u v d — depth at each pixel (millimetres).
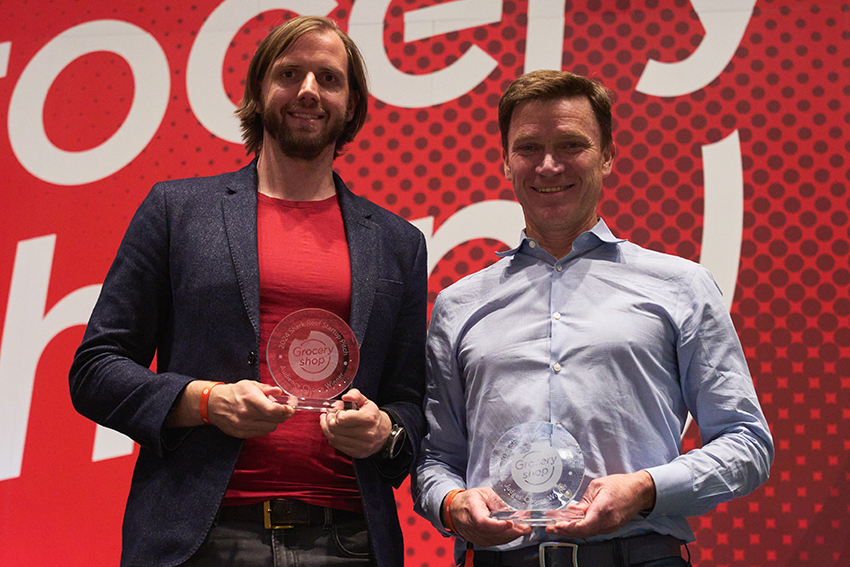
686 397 1736
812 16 2947
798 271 2822
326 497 1607
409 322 1871
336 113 1837
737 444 1614
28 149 3213
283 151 1815
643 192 2924
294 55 1817
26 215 3162
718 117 2934
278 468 1592
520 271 1854
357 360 1643
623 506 1470
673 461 1584
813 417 2729
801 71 2930
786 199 2865
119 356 1619
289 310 1688
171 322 1711
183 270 1669
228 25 3221
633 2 3029
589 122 1799
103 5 3291
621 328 1679
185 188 1773
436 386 1882
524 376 1704
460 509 1589
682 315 1698
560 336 1711
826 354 2764
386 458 1688
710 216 2885
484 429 1715
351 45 1960
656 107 2963
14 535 2889
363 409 1558
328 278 1729
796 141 2893
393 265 1845
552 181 1774
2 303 3092
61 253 3121
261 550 1539
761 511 2691
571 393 1652
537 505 1522
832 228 2836
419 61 3115
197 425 1580
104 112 3217
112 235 3125
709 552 2689
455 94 3078
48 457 2947
